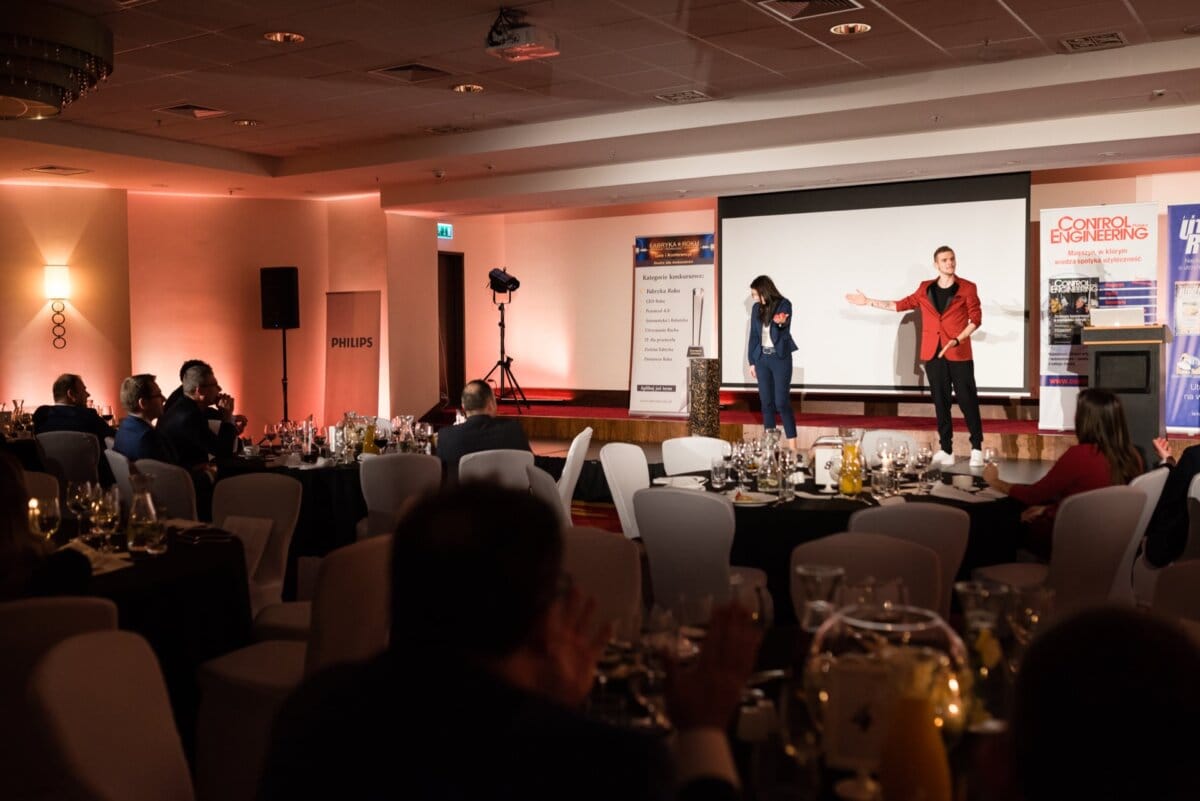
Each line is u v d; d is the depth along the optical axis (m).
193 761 3.29
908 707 1.29
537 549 1.13
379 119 8.84
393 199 11.58
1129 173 10.57
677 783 1.07
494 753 1.02
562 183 10.60
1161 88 7.13
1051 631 0.90
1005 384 10.54
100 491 3.68
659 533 4.16
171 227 11.73
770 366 9.97
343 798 1.03
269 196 12.09
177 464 6.14
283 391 12.04
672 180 10.06
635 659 1.88
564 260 13.98
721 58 6.97
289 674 3.02
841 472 4.67
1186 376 9.31
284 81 7.50
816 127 8.47
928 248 10.83
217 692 3.03
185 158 9.76
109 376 11.09
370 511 5.72
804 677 1.55
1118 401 4.34
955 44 6.68
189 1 5.68
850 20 6.13
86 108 8.28
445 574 1.10
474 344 14.13
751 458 5.28
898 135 8.91
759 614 2.09
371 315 12.19
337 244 12.47
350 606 2.88
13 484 2.77
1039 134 8.32
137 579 3.17
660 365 12.44
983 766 1.44
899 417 11.42
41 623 2.28
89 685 1.83
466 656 1.10
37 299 10.76
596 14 6.01
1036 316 11.07
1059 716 0.84
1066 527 3.82
